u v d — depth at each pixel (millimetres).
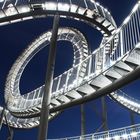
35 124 23547
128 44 11359
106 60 14305
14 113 23062
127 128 15711
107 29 17859
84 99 13477
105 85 12078
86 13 16078
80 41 24312
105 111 20578
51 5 14422
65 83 18016
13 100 25797
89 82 12305
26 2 14188
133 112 24469
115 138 15570
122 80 10688
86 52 22922
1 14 14086
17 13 14320
